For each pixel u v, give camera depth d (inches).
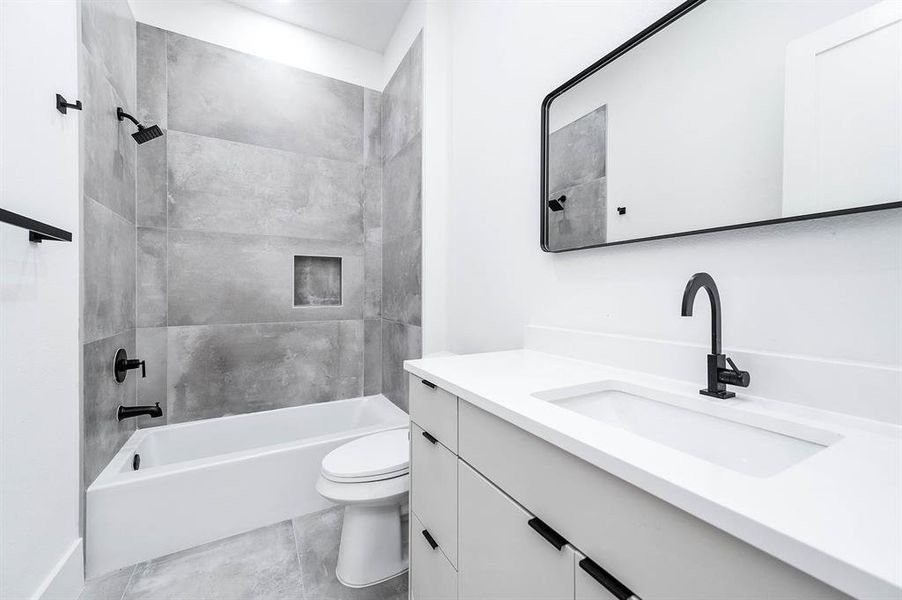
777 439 25.0
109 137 61.9
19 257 37.7
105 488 54.0
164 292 78.7
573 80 46.6
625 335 41.6
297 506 68.1
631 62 40.2
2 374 35.1
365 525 52.1
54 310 44.4
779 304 29.0
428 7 78.0
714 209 32.8
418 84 80.7
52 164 44.0
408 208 86.4
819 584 11.9
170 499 58.3
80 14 51.1
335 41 97.5
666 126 36.7
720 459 27.5
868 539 12.0
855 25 24.5
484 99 67.4
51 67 43.9
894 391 22.7
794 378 27.1
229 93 85.0
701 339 34.3
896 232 23.5
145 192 76.7
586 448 19.9
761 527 12.9
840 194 25.2
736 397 29.4
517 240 59.3
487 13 66.1
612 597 19.0
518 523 25.9
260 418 86.4
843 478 16.5
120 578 52.5
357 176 100.3
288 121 91.5
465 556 32.4
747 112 30.3
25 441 38.6
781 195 28.2
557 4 50.8
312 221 94.4
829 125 25.7
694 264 34.8
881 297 24.1
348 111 99.0
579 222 46.9
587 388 34.3
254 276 87.7
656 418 32.3
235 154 85.7
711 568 14.9
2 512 34.9
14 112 37.0
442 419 36.8
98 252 57.4
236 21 86.0
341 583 51.9
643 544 17.6
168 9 79.4
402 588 51.3
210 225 83.1
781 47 28.2
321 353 95.8
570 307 49.3
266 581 52.3
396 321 93.4
